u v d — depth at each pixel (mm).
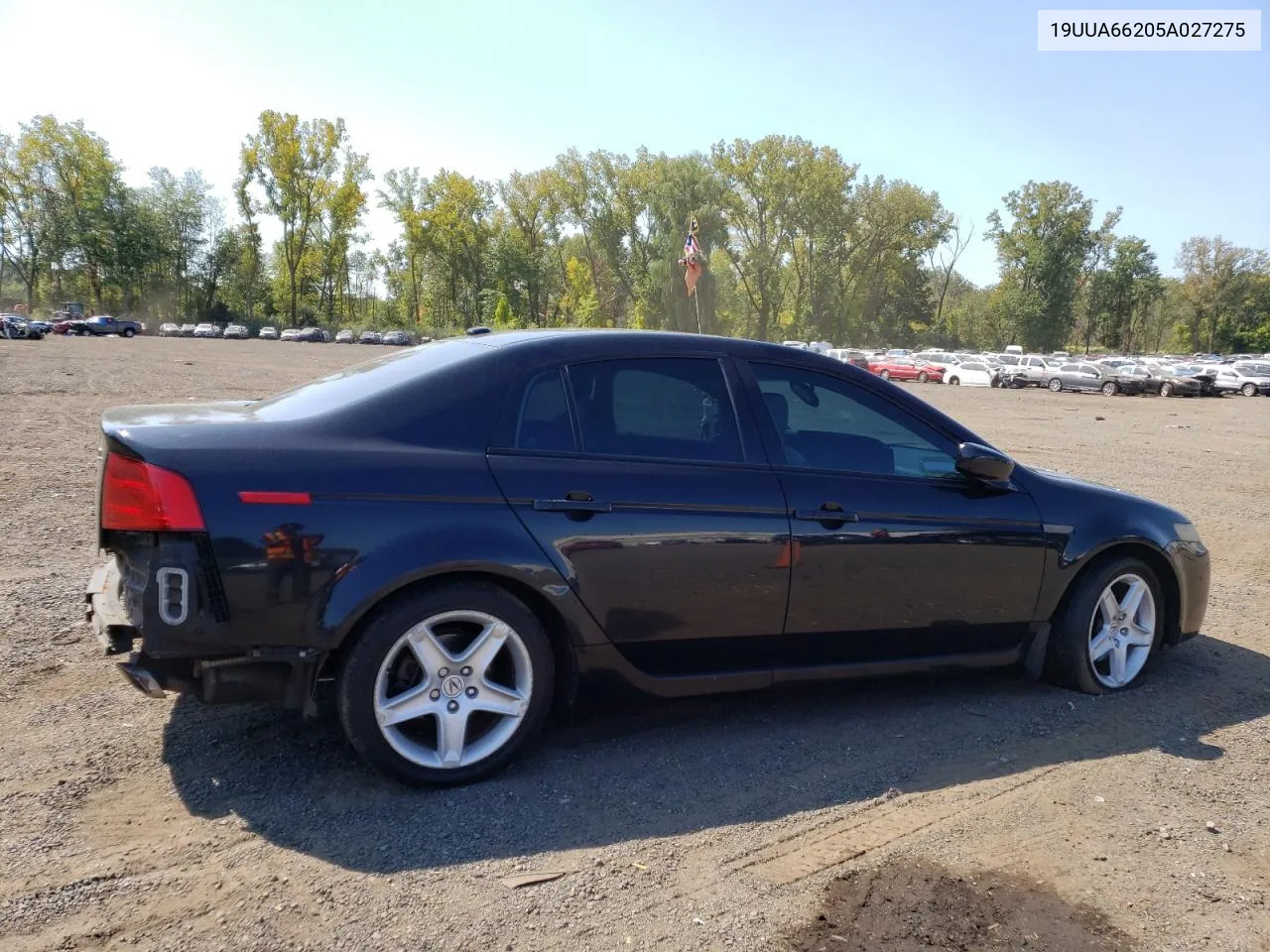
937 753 3592
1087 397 40406
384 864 2693
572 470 3293
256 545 2863
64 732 3477
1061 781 3369
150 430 2988
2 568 5617
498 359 3398
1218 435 20219
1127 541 4227
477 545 3076
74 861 2646
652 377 3574
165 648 2852
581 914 2484
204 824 2879
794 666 3715
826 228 75125
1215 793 3305
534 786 3213
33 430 12273
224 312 93062
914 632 3865
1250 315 96875
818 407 3834
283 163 80125
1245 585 6543
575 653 3318
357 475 3008
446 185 85062
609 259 79125
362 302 110688
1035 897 2627
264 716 3678
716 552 3430
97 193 83812
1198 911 2586
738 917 2494
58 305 89750
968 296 123500
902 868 2762
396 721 3064
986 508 3947
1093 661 4254
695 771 3377
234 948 2295
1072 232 84062
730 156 73188
